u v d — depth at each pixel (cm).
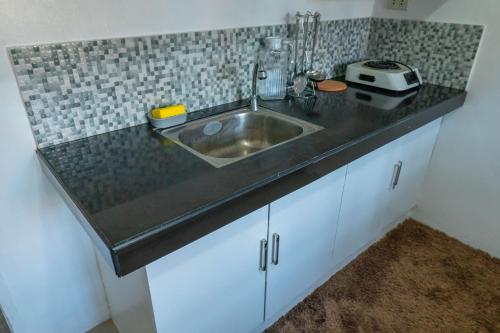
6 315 128
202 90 149
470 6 172
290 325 155
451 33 182
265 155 114
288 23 167
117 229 79
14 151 110
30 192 117
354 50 211
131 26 121
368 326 156
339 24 193
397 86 179
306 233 139
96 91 120
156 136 128
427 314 163
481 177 192
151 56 128
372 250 202
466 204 202
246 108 156
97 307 153
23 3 99
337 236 160
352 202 158
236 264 114
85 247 138
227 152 154
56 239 129
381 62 199
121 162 109
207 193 93
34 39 103
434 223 221
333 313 162
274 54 163
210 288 109
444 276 185
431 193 216
